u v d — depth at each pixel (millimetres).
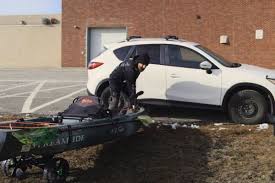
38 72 27250
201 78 10352
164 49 10711
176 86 10484
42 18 36812
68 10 31891
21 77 23203
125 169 7805
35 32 36375
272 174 7297
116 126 8039
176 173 7555
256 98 10070
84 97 8453
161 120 10633
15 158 7305
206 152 8375
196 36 29812
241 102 10172
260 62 28828
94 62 11117
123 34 31188
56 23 36125
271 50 28562
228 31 29281
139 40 10984
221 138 9078
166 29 30234
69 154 8445
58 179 7086
